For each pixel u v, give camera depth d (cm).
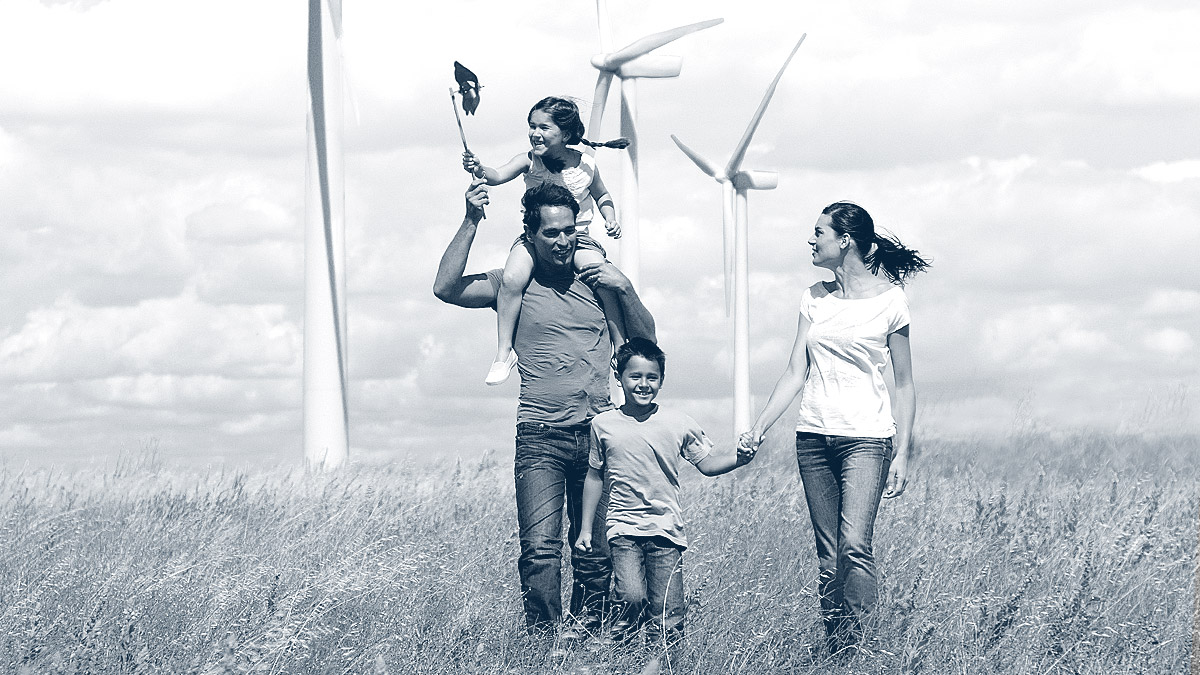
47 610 664
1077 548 809
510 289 702
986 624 648
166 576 726
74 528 962
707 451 675
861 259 714
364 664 603
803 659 639
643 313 713
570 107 761
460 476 1255
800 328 718
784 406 711
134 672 572
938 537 875
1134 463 1502
